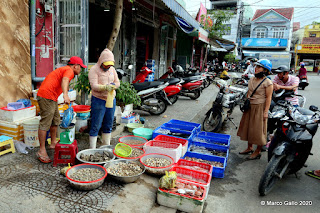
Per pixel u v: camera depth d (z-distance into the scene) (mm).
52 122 3920
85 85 4992
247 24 39844
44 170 3352
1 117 4125
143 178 3375
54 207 2596
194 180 3312
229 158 4516
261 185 3164
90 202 2729
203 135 4965
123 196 2910
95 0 7082
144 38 11977
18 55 4578
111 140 4688
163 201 2863
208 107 8469
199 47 21469
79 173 3098
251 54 36938
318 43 40625
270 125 4820
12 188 2867
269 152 3820
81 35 5324
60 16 5441
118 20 5355
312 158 4668
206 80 13195
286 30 37656
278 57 35625
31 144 4047
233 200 3189
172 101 8539
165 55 13586
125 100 5547
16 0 4430
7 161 3527
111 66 3869
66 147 3445
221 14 18734
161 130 5039
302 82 14555
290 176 3959
